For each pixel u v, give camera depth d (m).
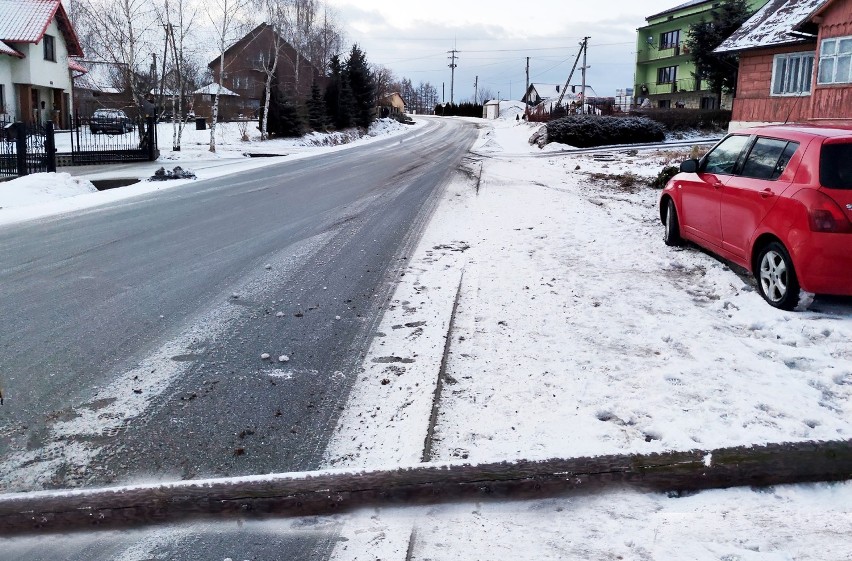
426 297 6.54
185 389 4.45
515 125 54.81
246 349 5.18
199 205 13.05
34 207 12.80
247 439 3.78
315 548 2.87
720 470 3.25
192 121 47.25
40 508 2.98
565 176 17.88
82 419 4.00
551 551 2.81
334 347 5.22
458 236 9.67
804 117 22.16
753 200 6.52
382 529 3.00
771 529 2.95
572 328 5.55
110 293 6.69
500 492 3.17
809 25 20.52
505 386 4.41
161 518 3.03
